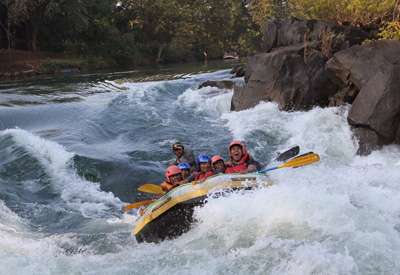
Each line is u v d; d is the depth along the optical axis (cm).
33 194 932
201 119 1386
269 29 1595
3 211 838
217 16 3712
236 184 676
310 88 1240
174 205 654
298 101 1255
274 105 1286
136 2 4091
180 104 1567
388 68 1014
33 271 592
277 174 820
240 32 3684
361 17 1430
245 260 561
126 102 1571
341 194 696
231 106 1414
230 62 3694
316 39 1408
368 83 1029
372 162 964
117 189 965
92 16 3856
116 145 1200
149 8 4031
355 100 1044
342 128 1093
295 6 1777
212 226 633
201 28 3831
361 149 1011
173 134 1252
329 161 999
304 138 1116
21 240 717
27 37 3625
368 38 1340
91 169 1016
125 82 2248
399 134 996
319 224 602
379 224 608
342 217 614
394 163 937
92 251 673
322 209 627
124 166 1030
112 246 688
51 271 590
